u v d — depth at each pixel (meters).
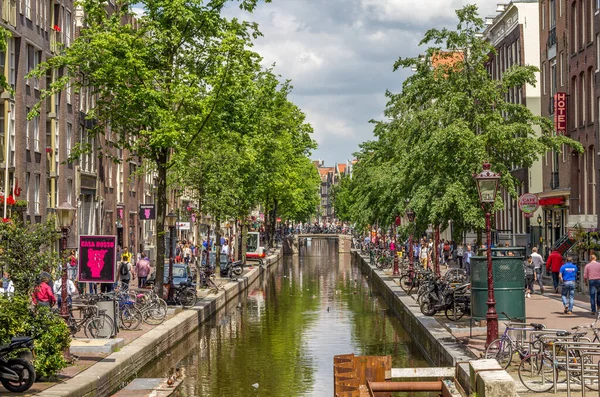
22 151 38.44
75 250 37.91
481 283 23.03
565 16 49.31
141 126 34.00
